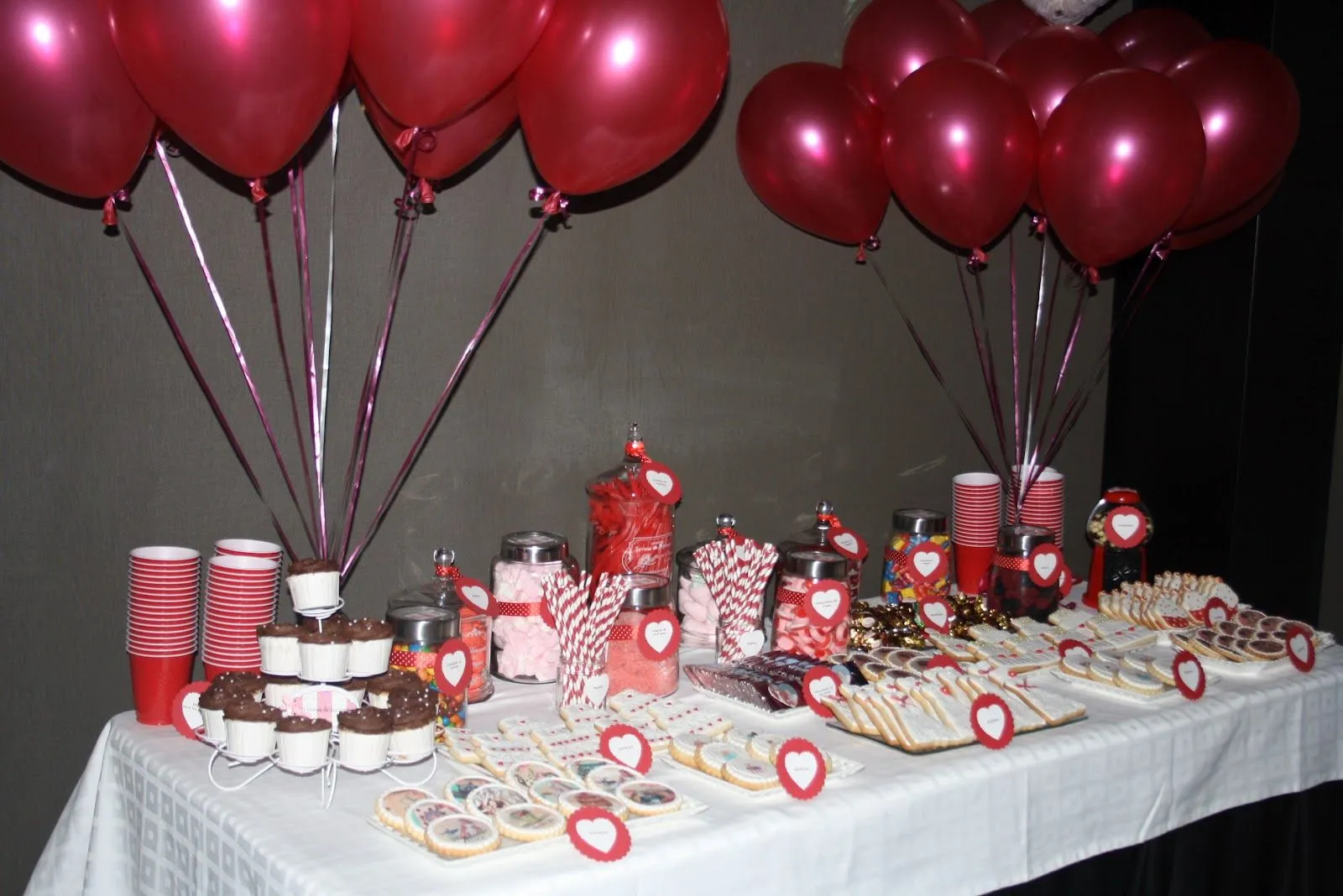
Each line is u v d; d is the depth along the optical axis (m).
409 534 2.32
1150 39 2.78
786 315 2.78
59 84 1.58
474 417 2.38
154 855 1.67
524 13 1.70
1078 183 2.36
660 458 2.62
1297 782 2.21
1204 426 3.23
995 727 1.82
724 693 2.00
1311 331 3.25
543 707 1.95
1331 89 3.18
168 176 1.90
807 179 2.46
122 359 2.00
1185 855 2.07
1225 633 2.36
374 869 1.35
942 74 2.34
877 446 2.98
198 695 1.74
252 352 2.12
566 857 1.39
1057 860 1.84
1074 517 3.46
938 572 2.44
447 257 2.31
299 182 2.01
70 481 1.98
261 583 1.84
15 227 1.89
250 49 1.55
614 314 2.53
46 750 2.00
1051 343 3.32
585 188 2.01
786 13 2.70
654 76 1.83
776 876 1.51
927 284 3.02
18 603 1.95
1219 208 2.62
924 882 1.67
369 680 1.63
